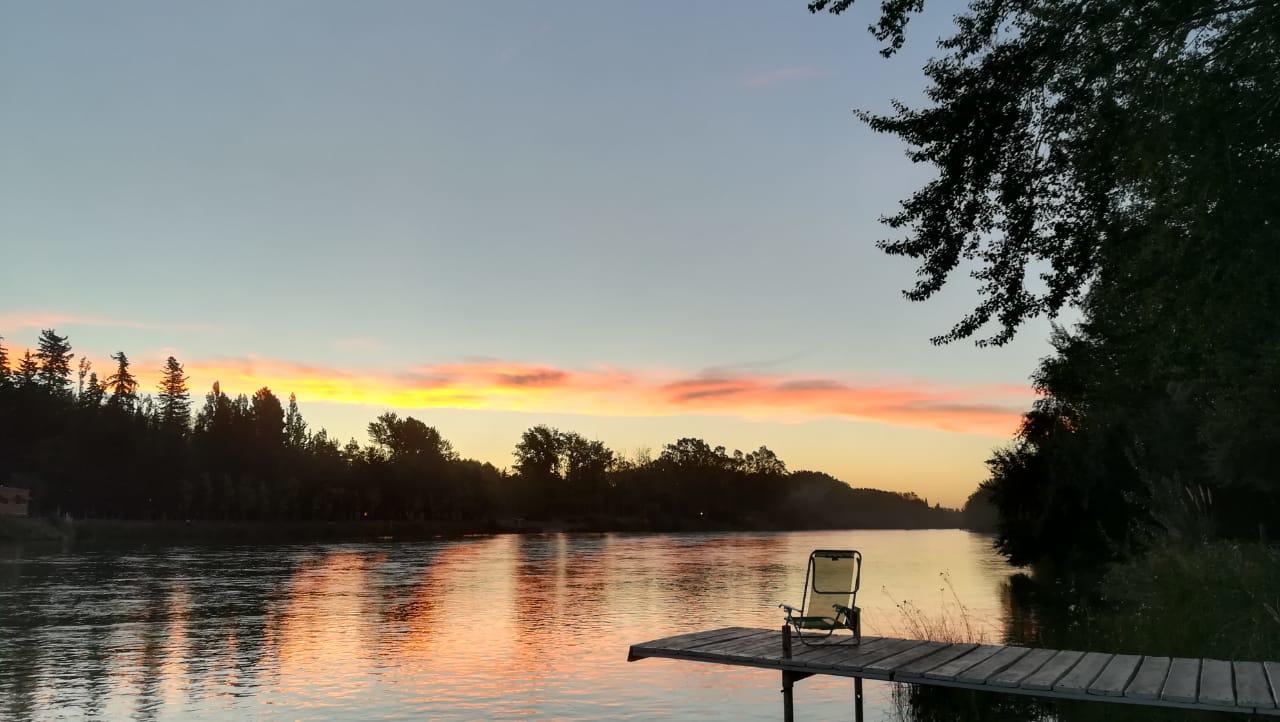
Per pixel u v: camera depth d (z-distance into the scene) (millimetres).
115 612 36688
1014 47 12672
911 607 34500
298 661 24359
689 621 33438
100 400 175500
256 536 145625
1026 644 21703
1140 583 19812
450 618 34688
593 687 19984
